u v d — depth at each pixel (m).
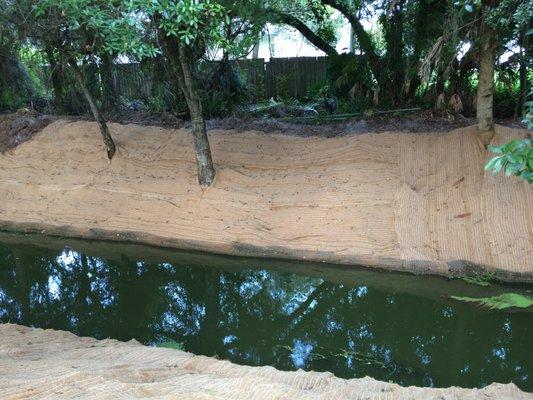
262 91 17.23
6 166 14.24
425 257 9.57
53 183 13.27
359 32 13.30
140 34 8.48
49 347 6.38
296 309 9.12
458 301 8.71
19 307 9.47
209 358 6.23
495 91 12.18
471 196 10.04
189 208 11.69
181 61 11.03
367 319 8.67
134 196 12.32
